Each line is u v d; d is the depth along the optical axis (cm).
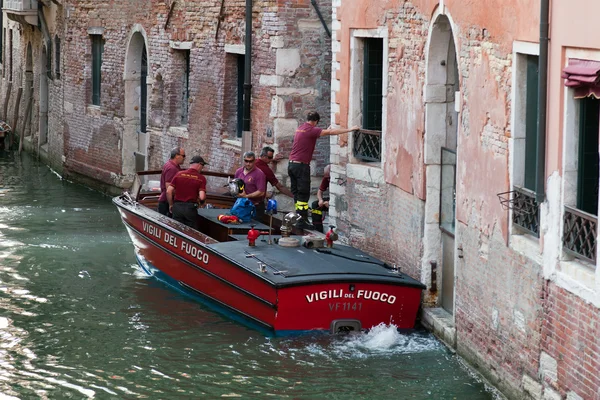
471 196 1535
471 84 1530
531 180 1377
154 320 1808
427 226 1730
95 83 3503
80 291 2005
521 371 1379
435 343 1661
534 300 1334
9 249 2366
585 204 1255
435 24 1670
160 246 2019
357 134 2006
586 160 1249
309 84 2438
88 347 1669
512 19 1384
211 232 2062
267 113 2462
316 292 1645
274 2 2402
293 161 2041
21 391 1481
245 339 1686
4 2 4228
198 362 1593
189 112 2852
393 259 1866
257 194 2036
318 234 1925
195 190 2038
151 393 1470
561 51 1248
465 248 1562
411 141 1773
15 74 4716
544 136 1291
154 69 3030
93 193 3359
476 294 1523
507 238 1410
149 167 3091
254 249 1798
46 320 1814
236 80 2678
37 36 4219
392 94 1855
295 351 1620
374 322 1689
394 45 1841
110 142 3356
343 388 1478
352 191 2003
